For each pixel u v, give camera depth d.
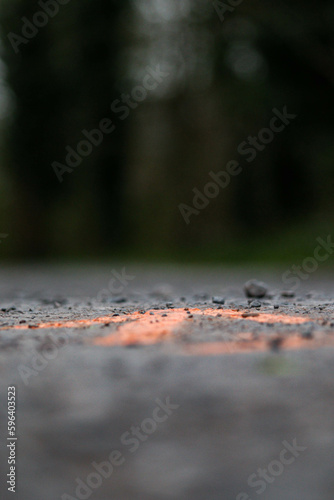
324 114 20.69
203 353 1.98
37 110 25.50
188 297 5.60
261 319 2.79
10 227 27.73
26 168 26.50
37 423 1.26
